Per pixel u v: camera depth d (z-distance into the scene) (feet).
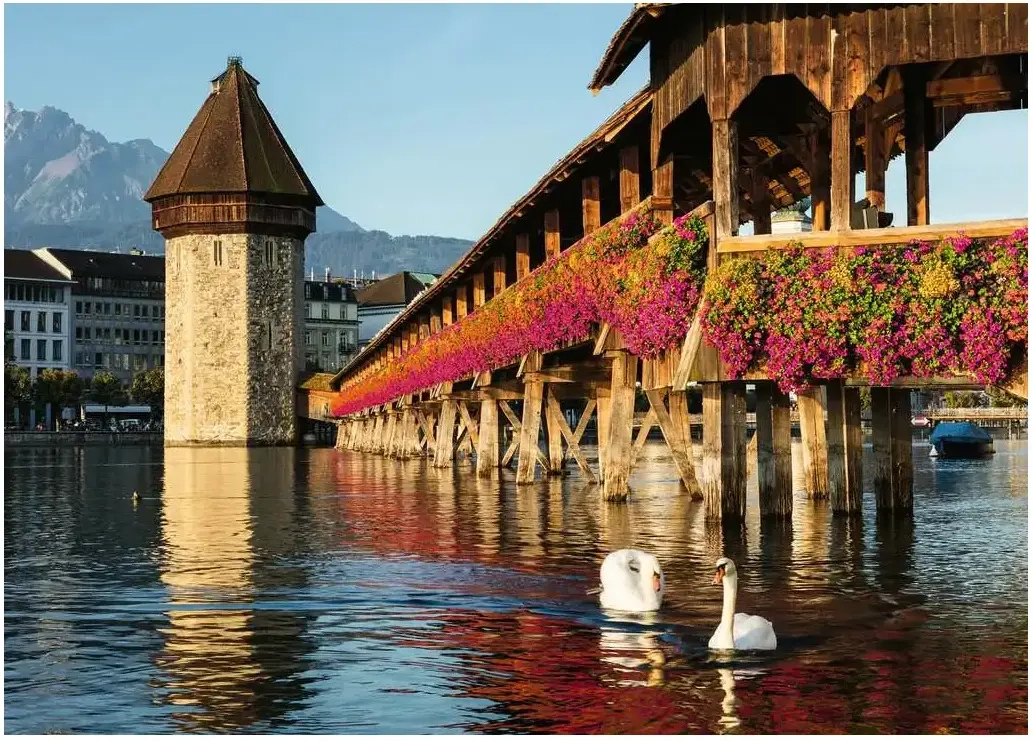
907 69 73.67
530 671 36.42
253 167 364.58
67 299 527.81
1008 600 47.09
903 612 44.68
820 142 85.71
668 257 67.21
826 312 59.82
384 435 276.82
